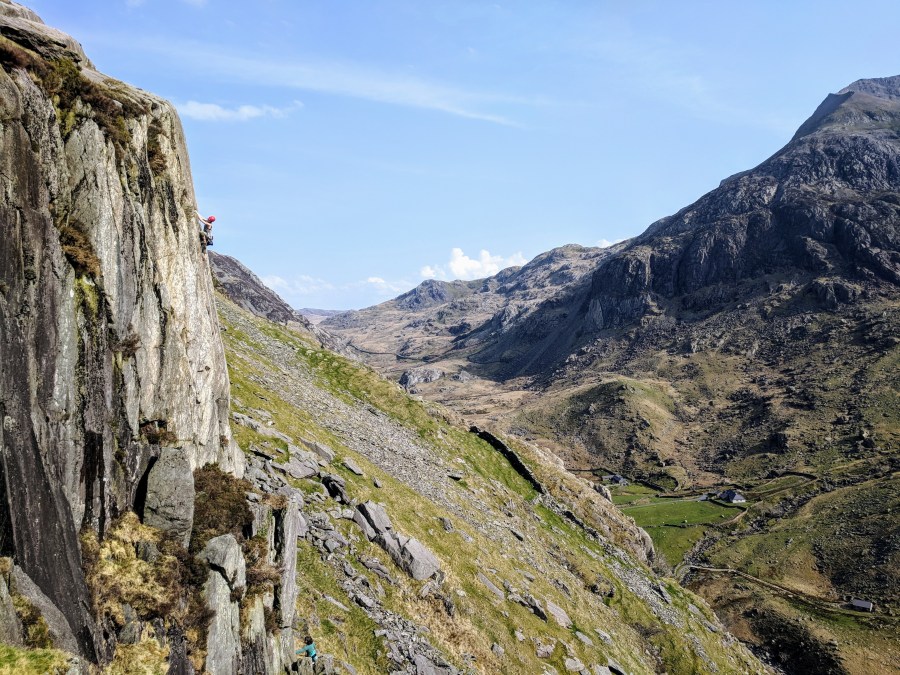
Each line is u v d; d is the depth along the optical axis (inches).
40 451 569.9
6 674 454.0
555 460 4660.4
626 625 2576.3
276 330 4028.1
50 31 689.6
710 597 6653.5
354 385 3565.5
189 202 975.6
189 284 945.5
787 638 5615.2
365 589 1418.6
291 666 952.3
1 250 543.2
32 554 541.3
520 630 1744.6
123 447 729.6
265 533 951.6
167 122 914.7
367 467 2180.1
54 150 636.1
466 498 2647.6
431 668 1275.8
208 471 951.0
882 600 6131.9
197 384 946.7
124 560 678.5
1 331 532.4
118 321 724.0
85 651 569.0
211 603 755.4
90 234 679.1
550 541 2876.5
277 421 2023.9
